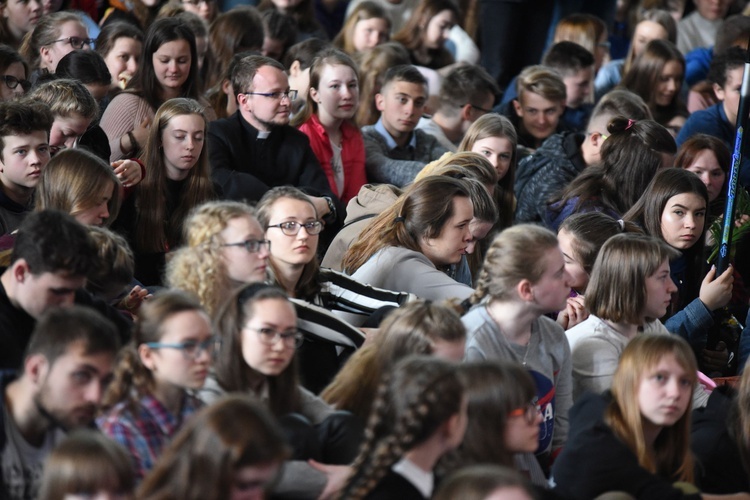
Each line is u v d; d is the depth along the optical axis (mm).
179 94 16359
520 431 8828
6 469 8117
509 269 10656
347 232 14188
